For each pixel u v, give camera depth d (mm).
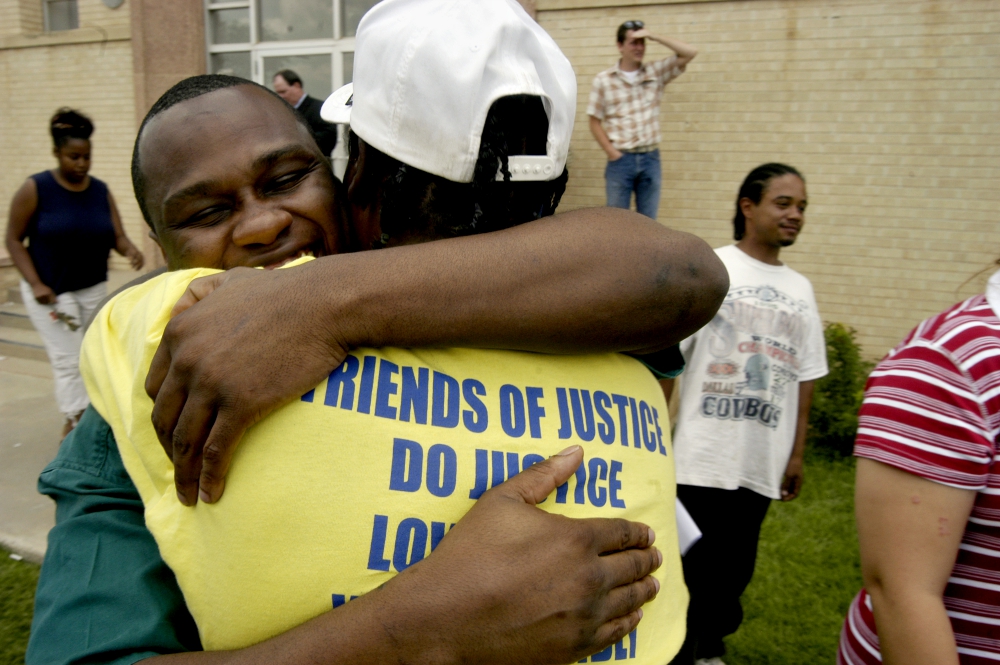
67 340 4473
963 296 5941
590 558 762
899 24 5773
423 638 688
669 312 875
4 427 5004
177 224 953
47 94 8555
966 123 5754
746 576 2754
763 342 2664
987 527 1188
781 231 2699
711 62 6223
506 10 839
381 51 855
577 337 834
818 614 3217
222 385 715
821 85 6020
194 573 764
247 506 721
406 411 769
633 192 6156
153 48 7895
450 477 762
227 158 927
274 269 813
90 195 4426
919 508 1171
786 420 2705
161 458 822
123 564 841
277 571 717
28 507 3852
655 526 906
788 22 6004
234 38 7953
